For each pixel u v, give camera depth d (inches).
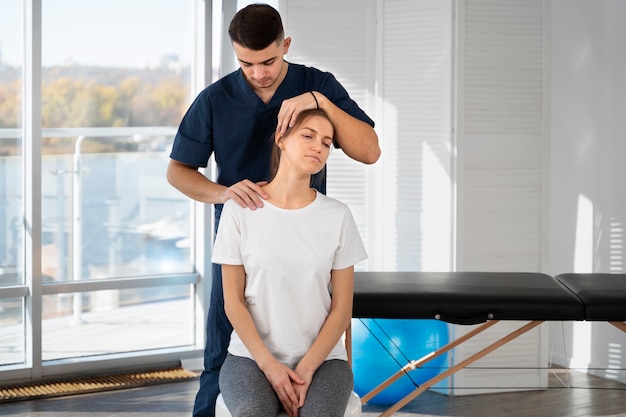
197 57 204.2
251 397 97.3
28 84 188.2
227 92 122.6
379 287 131.8
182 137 124.1
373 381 169.5
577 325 203.0
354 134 111.3
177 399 180.4
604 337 197.2
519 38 187.0
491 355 187.9
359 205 193.3
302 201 107.0
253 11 110.0
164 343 206.1
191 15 203.8
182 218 207.3
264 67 111.6
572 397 183.5
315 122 105.8
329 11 190.9
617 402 180.1
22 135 189.9
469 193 185.5
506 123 187.3
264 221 105.9
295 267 104.7
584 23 200.4
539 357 190.4
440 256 186.1
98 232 199.3
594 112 198.8
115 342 201.2
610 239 196.1
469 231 186.1
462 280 137.3
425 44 185.8
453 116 183.2
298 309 105.0
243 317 104.7
